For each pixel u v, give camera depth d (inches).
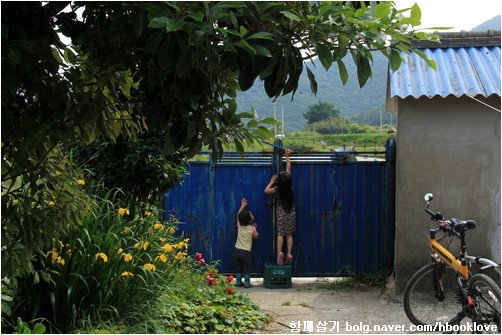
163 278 265.6
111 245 242.2
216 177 404.5
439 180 337.7
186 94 154.5
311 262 402.6
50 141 174.1
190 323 252.4
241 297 311.6
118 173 315.6
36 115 160.7
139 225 277.1
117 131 190.7
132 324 238.1
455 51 355.6
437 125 337.1
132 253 251.8
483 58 347.3
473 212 335.6
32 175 165.5
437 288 274.5
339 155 402.0
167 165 316.2
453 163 336.8
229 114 170.4
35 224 168.9
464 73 335.9
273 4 133.6
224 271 403.5
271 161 403.9
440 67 341.1
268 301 343.6
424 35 148.3
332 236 402.3
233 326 266.5
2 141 161.3
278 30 140.5
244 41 128.0
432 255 277.0
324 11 138.2
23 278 232.5
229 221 404.2
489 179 335.0
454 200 336.5
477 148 335.6
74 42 152.3
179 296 277.0
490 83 324.2
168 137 158.9
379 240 399.9
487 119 334.6
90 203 197.2
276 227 403.2
